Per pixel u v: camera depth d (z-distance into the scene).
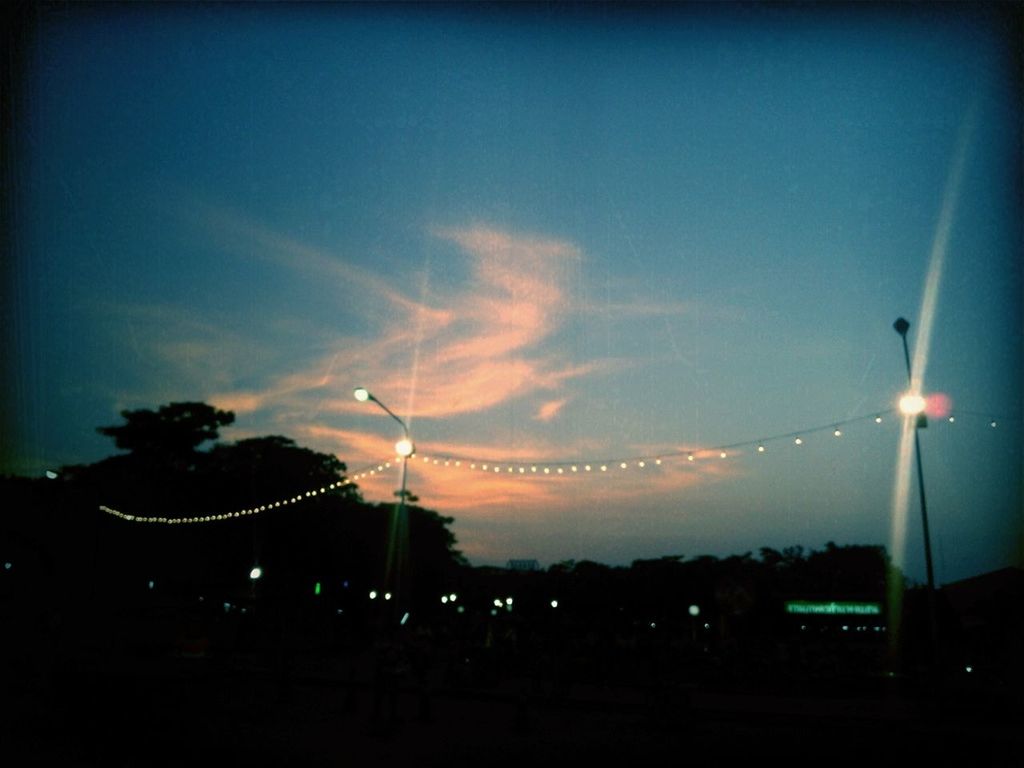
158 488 53.62
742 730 17.36
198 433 55.69
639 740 15.30
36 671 24.72
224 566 52.53
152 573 51.84
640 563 68.19
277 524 53.25
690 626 61.00
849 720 19.62
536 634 44.28
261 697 21.08
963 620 25.00
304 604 51.62
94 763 11.03
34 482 51.31
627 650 30.30
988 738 16.77
